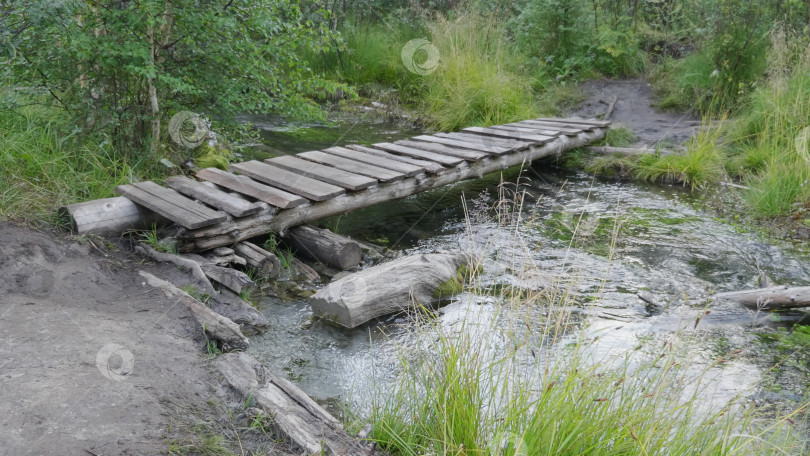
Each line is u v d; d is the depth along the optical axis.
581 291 5.14
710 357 4.20
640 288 5.27
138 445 2.69
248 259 5.14
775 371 4.07
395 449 3.01
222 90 6.45
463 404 2.82
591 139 9.09
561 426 2.61
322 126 10.82
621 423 2.70
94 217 4.99
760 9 10.48
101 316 3.89
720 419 3.04
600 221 6.86
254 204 5.26
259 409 3.08
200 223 4.86
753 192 7.33
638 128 10.20
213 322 4.08
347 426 3.14
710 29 10.77
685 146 9.20
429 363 3.43
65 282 4.20
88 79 6.23
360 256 5.57
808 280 5.48
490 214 7.01
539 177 8.58
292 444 2.90
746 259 5.91
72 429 2.74
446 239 6.27
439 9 14.23
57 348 3.42
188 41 6.20
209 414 3.05
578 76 12.27
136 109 6.28
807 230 6.55
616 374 3.18
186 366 3.46
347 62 12.88
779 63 9.33
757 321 4.75
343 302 4.52
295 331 4.47
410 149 7.33
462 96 10.82
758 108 9.00
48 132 5.98
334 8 13.56
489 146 7.68
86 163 5.99
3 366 3.16
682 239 6.38
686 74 10.71
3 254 4.23
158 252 4.88
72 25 5.55
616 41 12.40
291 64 6.86
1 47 5.26
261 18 6.32
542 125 9.21
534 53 12.86
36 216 4.95
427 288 4.98
